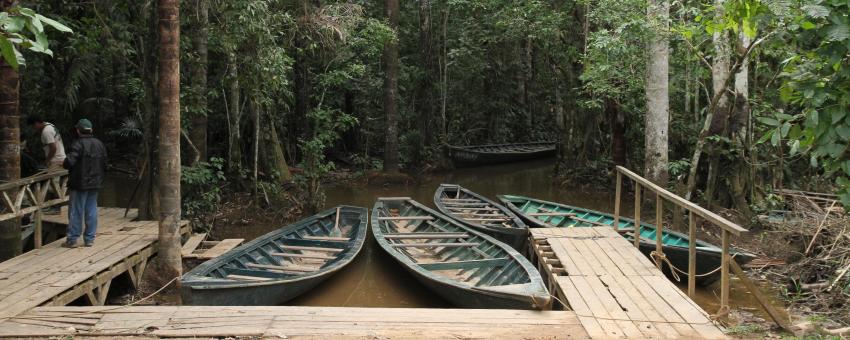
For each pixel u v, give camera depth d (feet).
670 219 37.19
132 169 57.67
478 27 63.67
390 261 29.94
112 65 54.29
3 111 23.30
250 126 46.09
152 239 26.25
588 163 54.90
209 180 37.40
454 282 20.97
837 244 24.81
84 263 22.31
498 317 17.78
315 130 46.06
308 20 41.27
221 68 40.50
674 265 25.84
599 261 23.39
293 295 22.62
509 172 66.23
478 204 39.78
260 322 17.31
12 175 23.49
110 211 33.58
